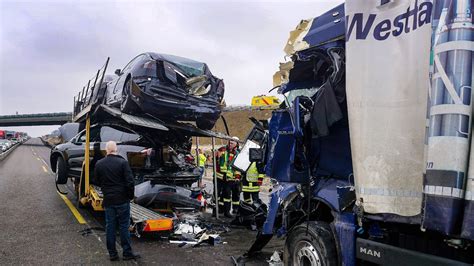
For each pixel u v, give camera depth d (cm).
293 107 425
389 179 311
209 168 2159
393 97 313
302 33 445
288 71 496
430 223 263
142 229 656
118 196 549
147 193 782
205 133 938
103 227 757
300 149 432
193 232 711
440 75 264
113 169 553
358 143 330
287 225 460
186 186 868
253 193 837
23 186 1384
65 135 1205
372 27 329
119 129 918
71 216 861
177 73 843
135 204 780
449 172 254
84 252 589
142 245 644
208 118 926
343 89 381
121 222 555
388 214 311
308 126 420
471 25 257
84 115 935
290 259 446
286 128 455
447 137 256
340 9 400
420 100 296
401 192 304
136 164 821
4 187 1343
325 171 420
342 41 394
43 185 1434
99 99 879
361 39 335
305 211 442
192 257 576
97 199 744
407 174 301
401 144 306
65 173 1038
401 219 302
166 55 869
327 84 391
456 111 254
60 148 1059
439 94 263
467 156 252
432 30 277
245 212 800
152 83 813
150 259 562
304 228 420
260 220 730
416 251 309
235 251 615
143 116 857
